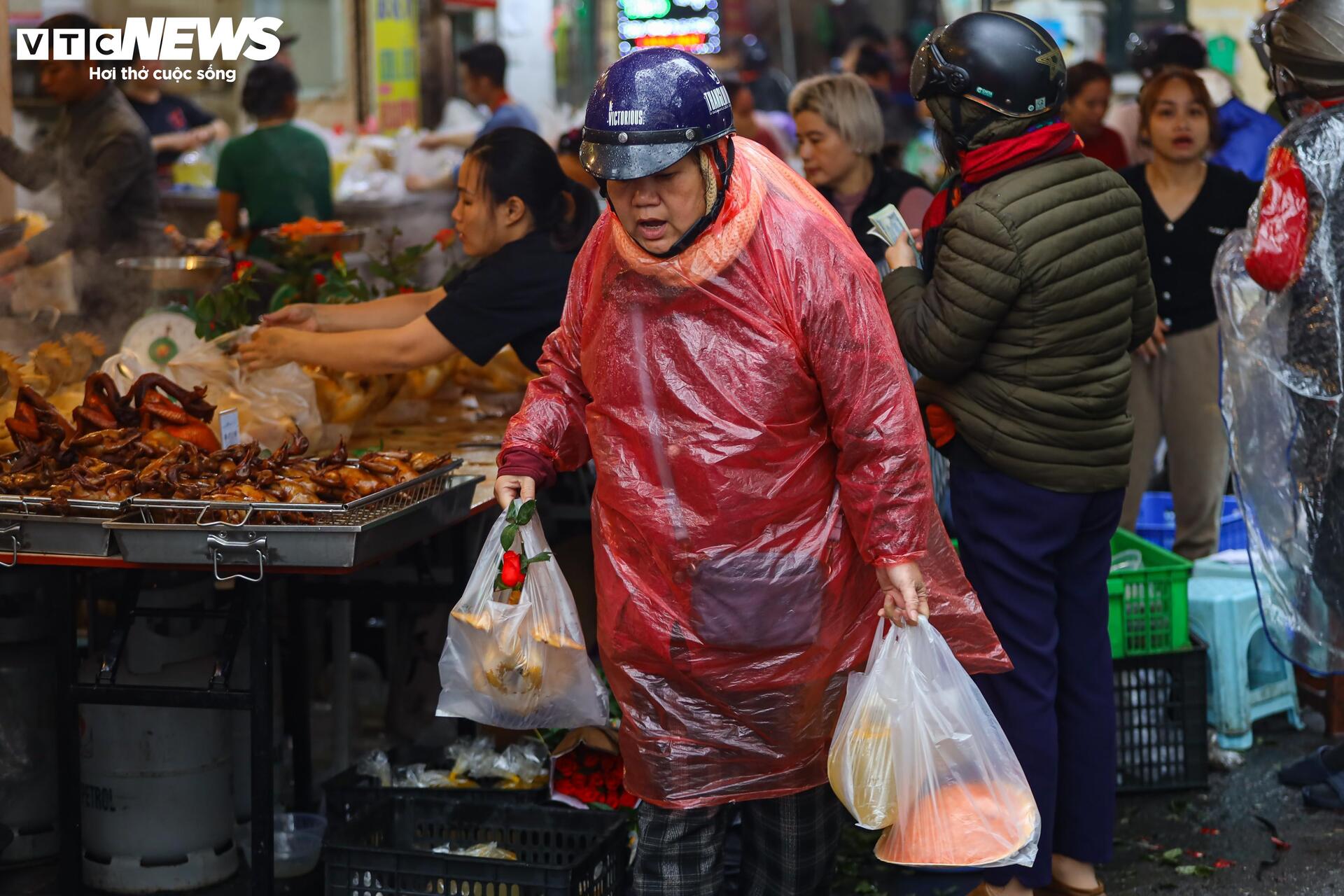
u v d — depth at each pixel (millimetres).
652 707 2721
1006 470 3129
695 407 2580
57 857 3762
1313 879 3605
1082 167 3053
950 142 3104
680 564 2633
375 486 3119
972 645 2852
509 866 3031
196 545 2928
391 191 8039
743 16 18266
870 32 11094
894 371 2576
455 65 12492
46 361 3891
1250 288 3762
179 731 3514
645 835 2793
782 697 2693
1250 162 6488
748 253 2516
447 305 3764
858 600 2727
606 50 15742
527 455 2832
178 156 7730
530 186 3803
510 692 2811
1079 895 3428
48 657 3707
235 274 5039
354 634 4902
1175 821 3973
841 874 3674
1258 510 3801
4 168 5324
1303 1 3529
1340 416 3576
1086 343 3072
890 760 2604
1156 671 4133
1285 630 3801
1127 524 5141
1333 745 4406
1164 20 13539
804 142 4859
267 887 3168
